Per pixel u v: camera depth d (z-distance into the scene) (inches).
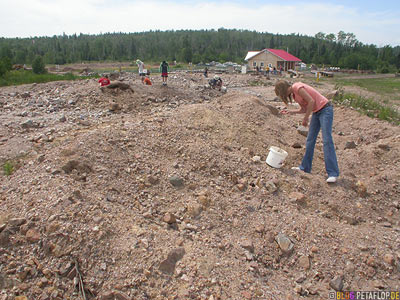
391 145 231.1
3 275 102.3
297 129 262.5
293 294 109.7
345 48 3558.1
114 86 362.0
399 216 162.2
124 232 118.0
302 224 138.6
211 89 519.2
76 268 105.6
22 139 203.8
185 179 159.0
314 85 897.5
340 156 226.5
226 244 124.0
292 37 4448.8
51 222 115.9
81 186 139.7
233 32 4517.7
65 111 304.0
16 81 583.2
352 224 150.9
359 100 411.2
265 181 166.9
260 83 834.8
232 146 199.5
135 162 164.4
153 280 103.6
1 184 145.5
